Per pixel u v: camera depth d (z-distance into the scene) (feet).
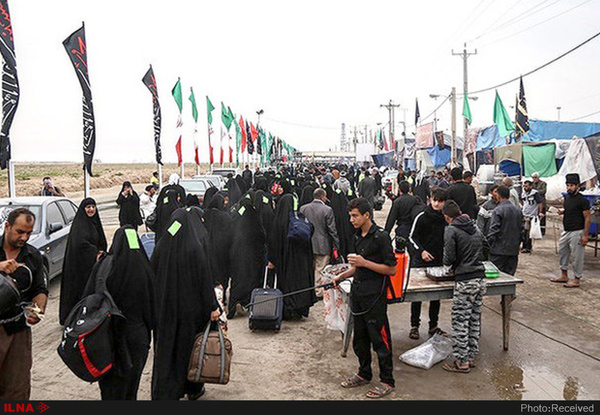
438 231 19.38
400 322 21.47
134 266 12.08
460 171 25.14
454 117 82.17
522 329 20.10
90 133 38.17
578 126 74.13
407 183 24.81
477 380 15.31
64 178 177.17
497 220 21.63
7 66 35.96
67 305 19.80
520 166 52.70
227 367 12.43
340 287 17.21
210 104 85.35
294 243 21.77
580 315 21.81
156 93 62.85
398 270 15.12
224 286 22.61
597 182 42.04
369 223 14.26
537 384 14.96
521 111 67.97
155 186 54.49
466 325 15.75
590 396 14.11
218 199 23.68
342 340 19.34
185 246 12.71
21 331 11.26
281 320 20.51
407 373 15.93
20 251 11.70
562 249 27.17
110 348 11.14
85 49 38.04
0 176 192.03
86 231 20.24
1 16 35.37
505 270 21.93
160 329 12.59
